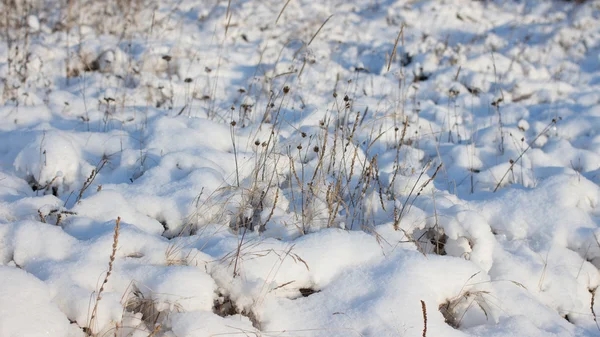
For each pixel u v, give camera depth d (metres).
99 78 6.60
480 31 10.05
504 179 4.77
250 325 2.74
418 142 5.59
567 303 3.42
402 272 3.05
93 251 2.97
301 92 6.62
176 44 7.64
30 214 3.32
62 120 5.33
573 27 10.13
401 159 4.94
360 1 11.09
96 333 2.62
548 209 4.00
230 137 4.84
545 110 6.81
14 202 3.38
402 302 2.89
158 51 7.32
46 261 2.88
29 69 6.39
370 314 2.84
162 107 6.00
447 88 7.30
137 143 4.66
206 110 5.86
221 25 8.62
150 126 4.84
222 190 3.72
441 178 4.94
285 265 3.00
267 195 3.69
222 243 3.14
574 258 3.72
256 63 7.53
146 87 6.23
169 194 3.69
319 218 3.57
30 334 2.42
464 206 3.86
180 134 4.67
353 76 7.41
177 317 2.66
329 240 3.18
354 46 8.62
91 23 8.16
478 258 3.37
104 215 3.39
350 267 3.13
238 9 9.29
